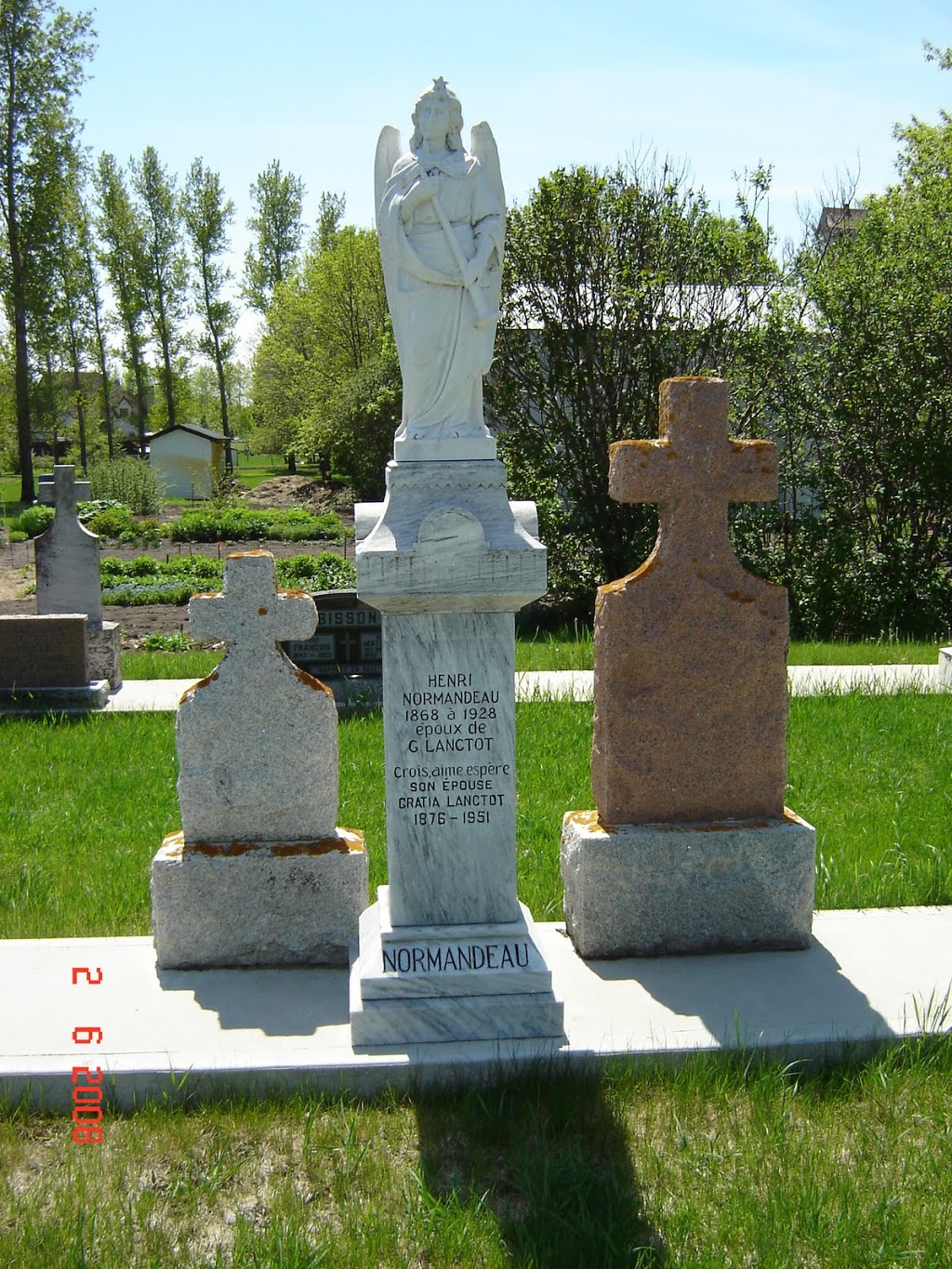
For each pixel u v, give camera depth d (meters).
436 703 5.66
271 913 6.51
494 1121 5.05
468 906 5.76
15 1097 5.27
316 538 37.00
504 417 21.86
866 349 20.86
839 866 7.91
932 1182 4.68
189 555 32.41
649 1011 5.93
